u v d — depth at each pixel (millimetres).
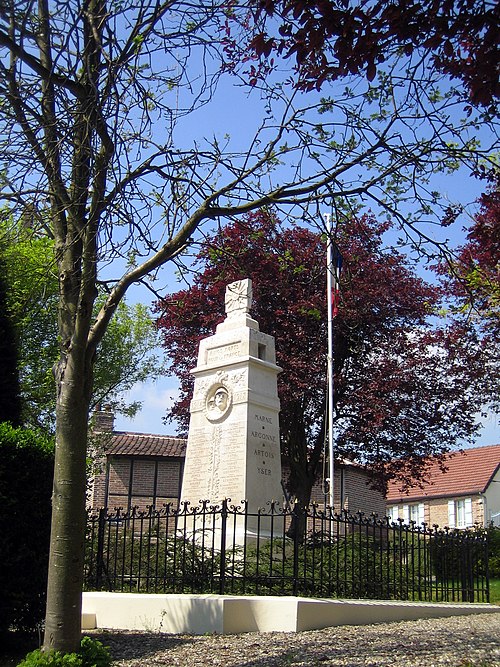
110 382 28094
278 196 8047
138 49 7055
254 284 23328
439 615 11328
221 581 9742
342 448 25438
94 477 29984
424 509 45062
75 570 6742
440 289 25031
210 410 13992
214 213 7867
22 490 8461
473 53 6863
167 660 7480
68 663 6328
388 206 8219
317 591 10273
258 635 8758
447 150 7906
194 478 13805
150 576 10445
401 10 6402
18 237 7801
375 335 25594
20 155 7039
